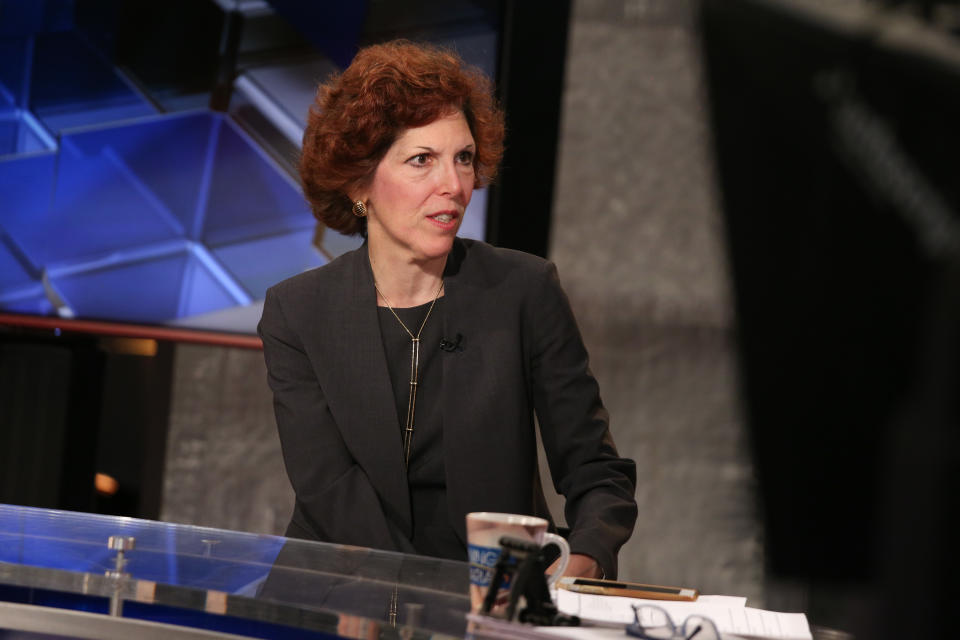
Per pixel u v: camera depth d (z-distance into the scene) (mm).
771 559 6684
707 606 2209
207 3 6113
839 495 6562
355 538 2881
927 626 3059
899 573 3135
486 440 2998
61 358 6418
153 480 6590
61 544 2393
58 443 6430
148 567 2213
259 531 6613
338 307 3133
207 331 6250
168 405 6594
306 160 3184
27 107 6195
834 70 6480
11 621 1984
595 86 6594
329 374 3062
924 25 6262
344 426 3018
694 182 6664
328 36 6094
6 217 6230
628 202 6668
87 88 6188
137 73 6172
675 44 6621
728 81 6555
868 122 6383
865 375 6559
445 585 2207
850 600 6414
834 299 6637
